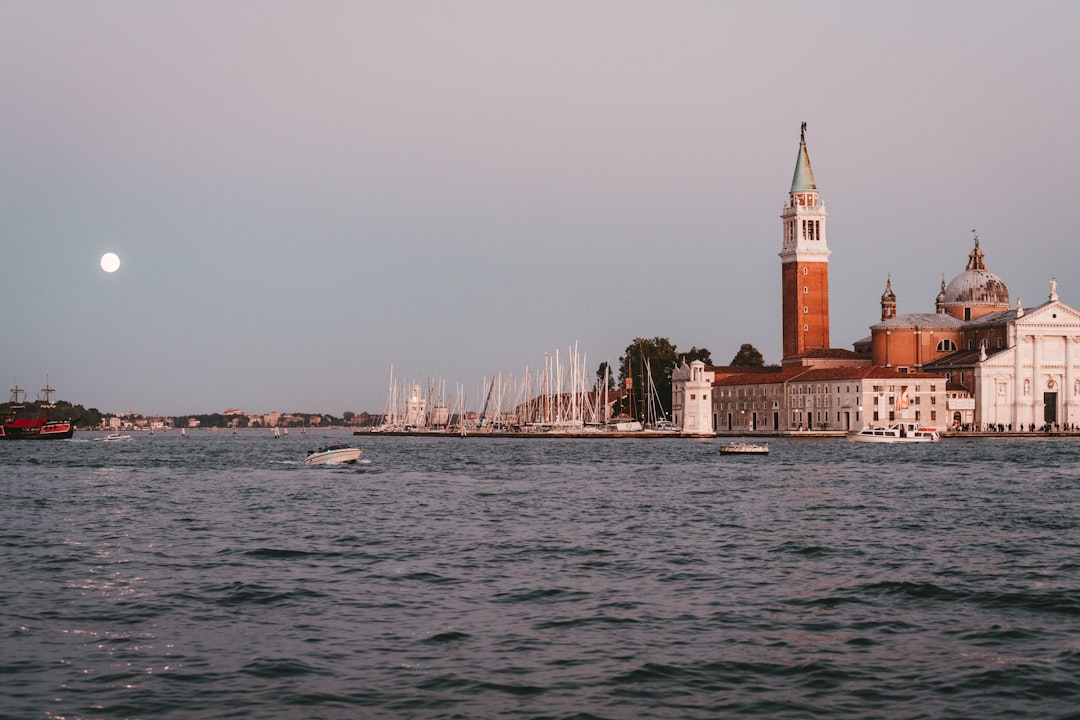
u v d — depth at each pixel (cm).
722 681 3700
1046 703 3478
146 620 4569
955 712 3406
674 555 6350
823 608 4806
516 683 3659
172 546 6769
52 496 10669
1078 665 3881
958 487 11531
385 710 3400
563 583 5409
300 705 3441
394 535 7294
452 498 10275
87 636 4288
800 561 6125
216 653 4025
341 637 4259
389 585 5356
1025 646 4153
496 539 7075
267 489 11525
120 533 7444
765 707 3450
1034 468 15038
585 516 8550
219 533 7438
